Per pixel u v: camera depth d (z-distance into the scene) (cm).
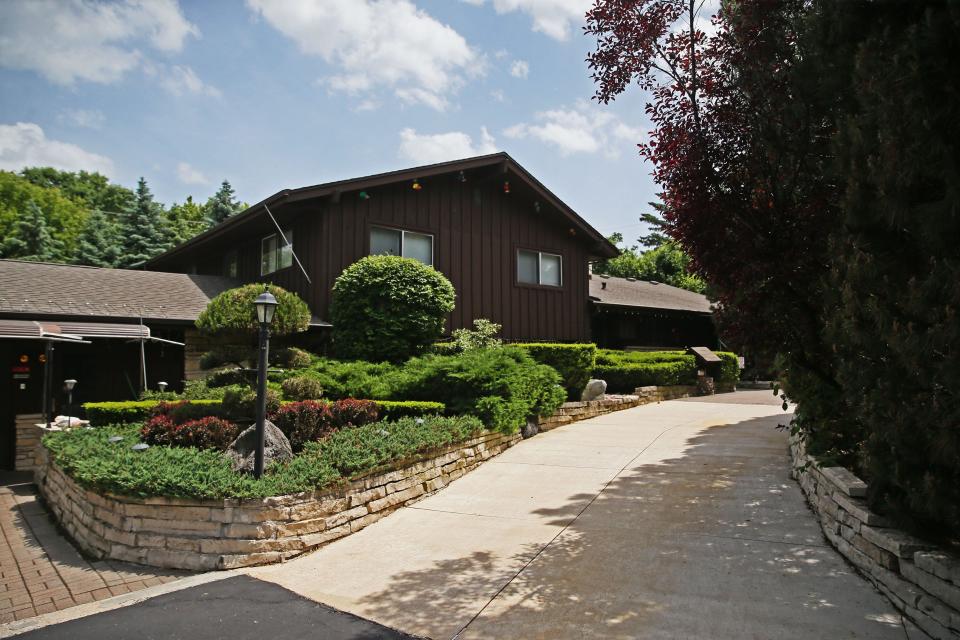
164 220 3150
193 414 712
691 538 469
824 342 439
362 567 454
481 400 816
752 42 478
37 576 480
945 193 288
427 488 651
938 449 292
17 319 906
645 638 319
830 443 497
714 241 490
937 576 313
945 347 284
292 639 335
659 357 1605
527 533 507
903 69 297
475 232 1361
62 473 662
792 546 442
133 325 970
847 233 365
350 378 938
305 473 520
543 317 1477
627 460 751
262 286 815
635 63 536
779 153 470
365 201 1190
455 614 362
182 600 399
